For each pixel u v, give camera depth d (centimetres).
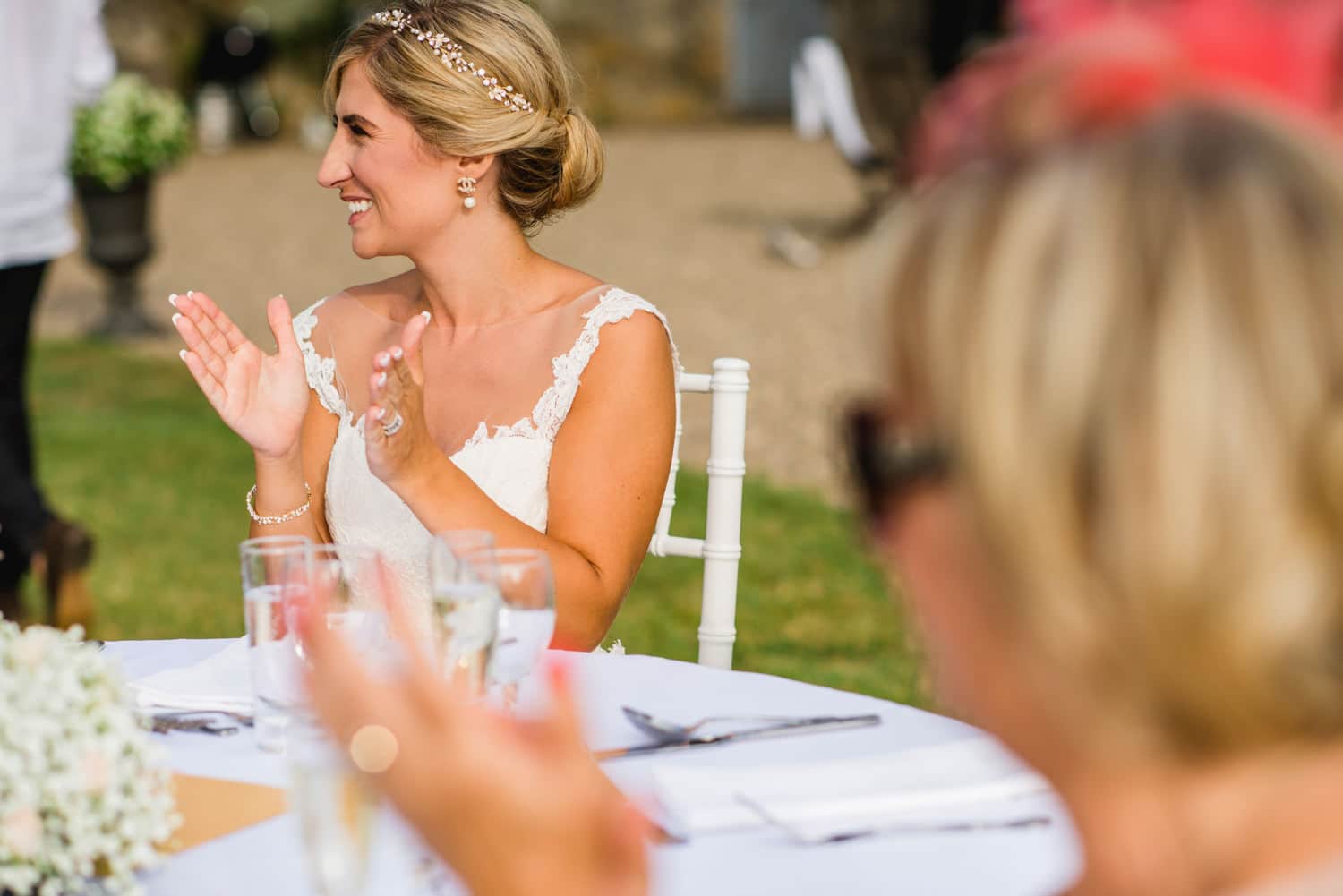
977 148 61
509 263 269
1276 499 52
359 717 74
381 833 137
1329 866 56
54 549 437
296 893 130
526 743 77
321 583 154
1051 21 63
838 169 1747
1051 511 55
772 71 2495
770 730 169
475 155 254
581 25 2400
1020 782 148
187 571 572
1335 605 52
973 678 62
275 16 2236
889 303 61
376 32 253
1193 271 54
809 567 572
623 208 1480
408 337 212
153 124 984
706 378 275
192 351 221
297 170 1934
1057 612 55
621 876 74
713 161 1864
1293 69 59
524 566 161
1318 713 54
